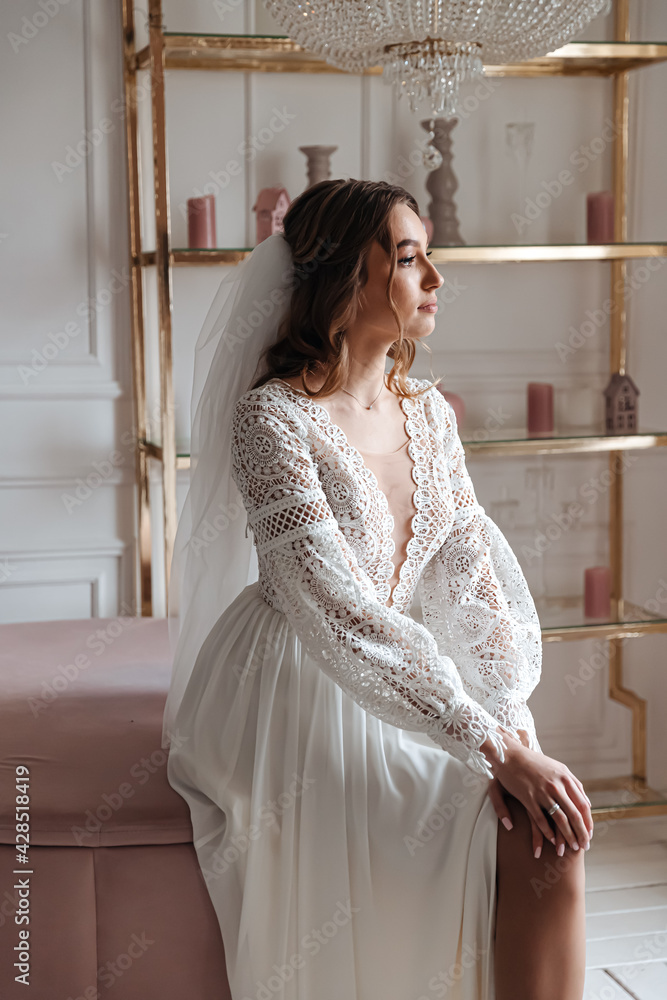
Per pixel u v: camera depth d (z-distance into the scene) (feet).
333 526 4.96
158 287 7.55
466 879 4.62
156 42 7.24
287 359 5.51
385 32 5.95
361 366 5.41
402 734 5.16
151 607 8.61
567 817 4.44
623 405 8.75
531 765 4.58
